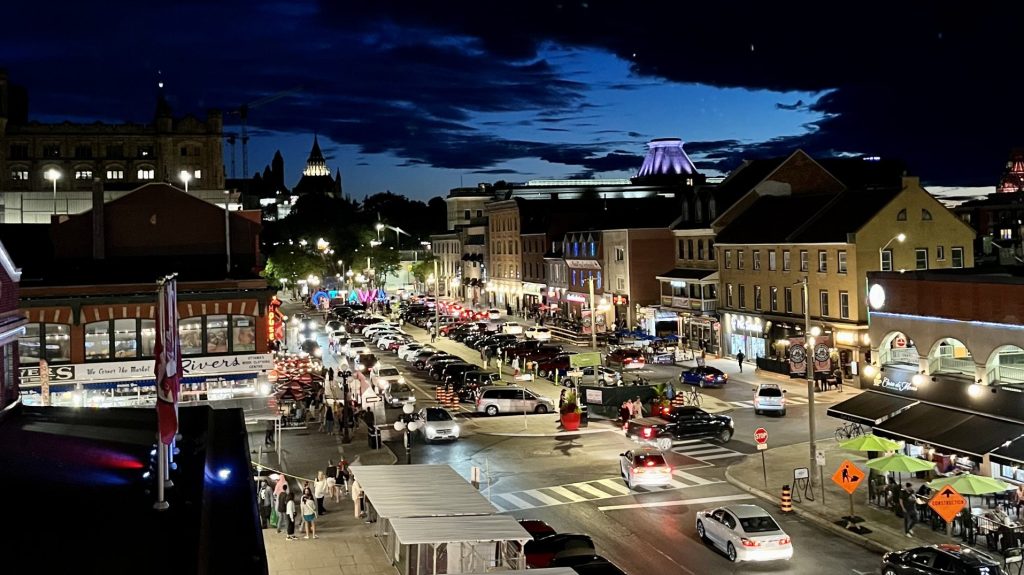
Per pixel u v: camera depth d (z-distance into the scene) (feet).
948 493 92.63
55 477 56.29
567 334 290.76
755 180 260.42
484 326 306.55
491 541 73.82
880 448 115.14
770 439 151.33
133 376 152.76
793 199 240.32
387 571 90.94
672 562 93.50
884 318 144.97
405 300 443.73
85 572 41.47
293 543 102.06
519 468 136.77
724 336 249.55
